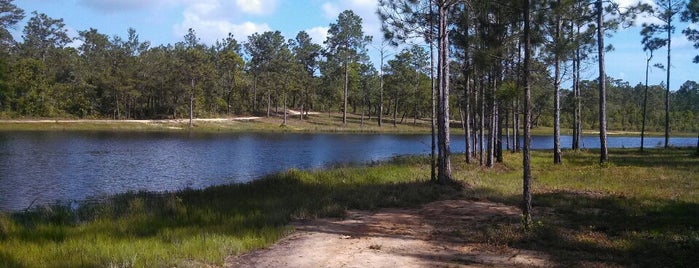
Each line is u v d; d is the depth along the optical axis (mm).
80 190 19953
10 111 67062
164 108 80312
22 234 9734
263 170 27281
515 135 35875
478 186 17109
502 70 21031
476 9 18641
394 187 16688
